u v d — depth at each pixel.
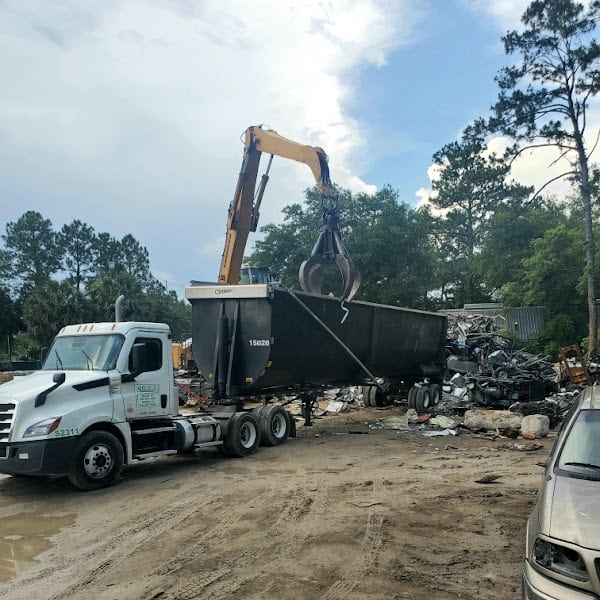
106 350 8.98
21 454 7.51
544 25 29.58
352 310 13.97
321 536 6.08
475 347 21.44
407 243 41.66
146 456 8.96
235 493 7.95
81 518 6.94
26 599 4.70
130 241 81.19
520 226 40.72
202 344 12.41
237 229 15.99
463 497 7.58
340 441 12.39
